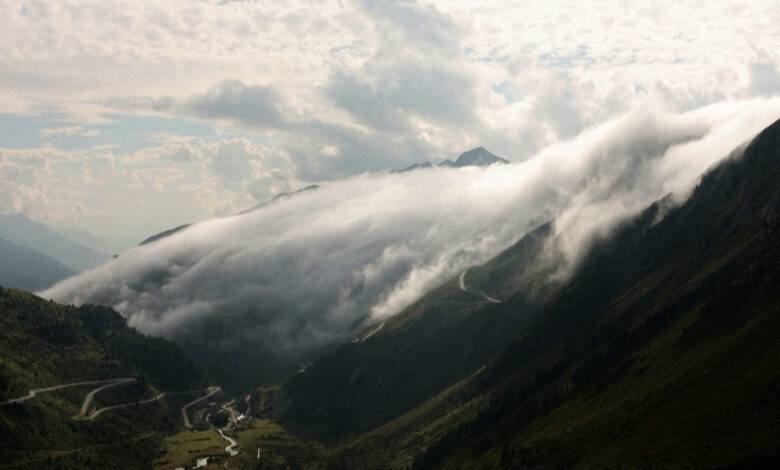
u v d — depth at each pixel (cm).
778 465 18488
